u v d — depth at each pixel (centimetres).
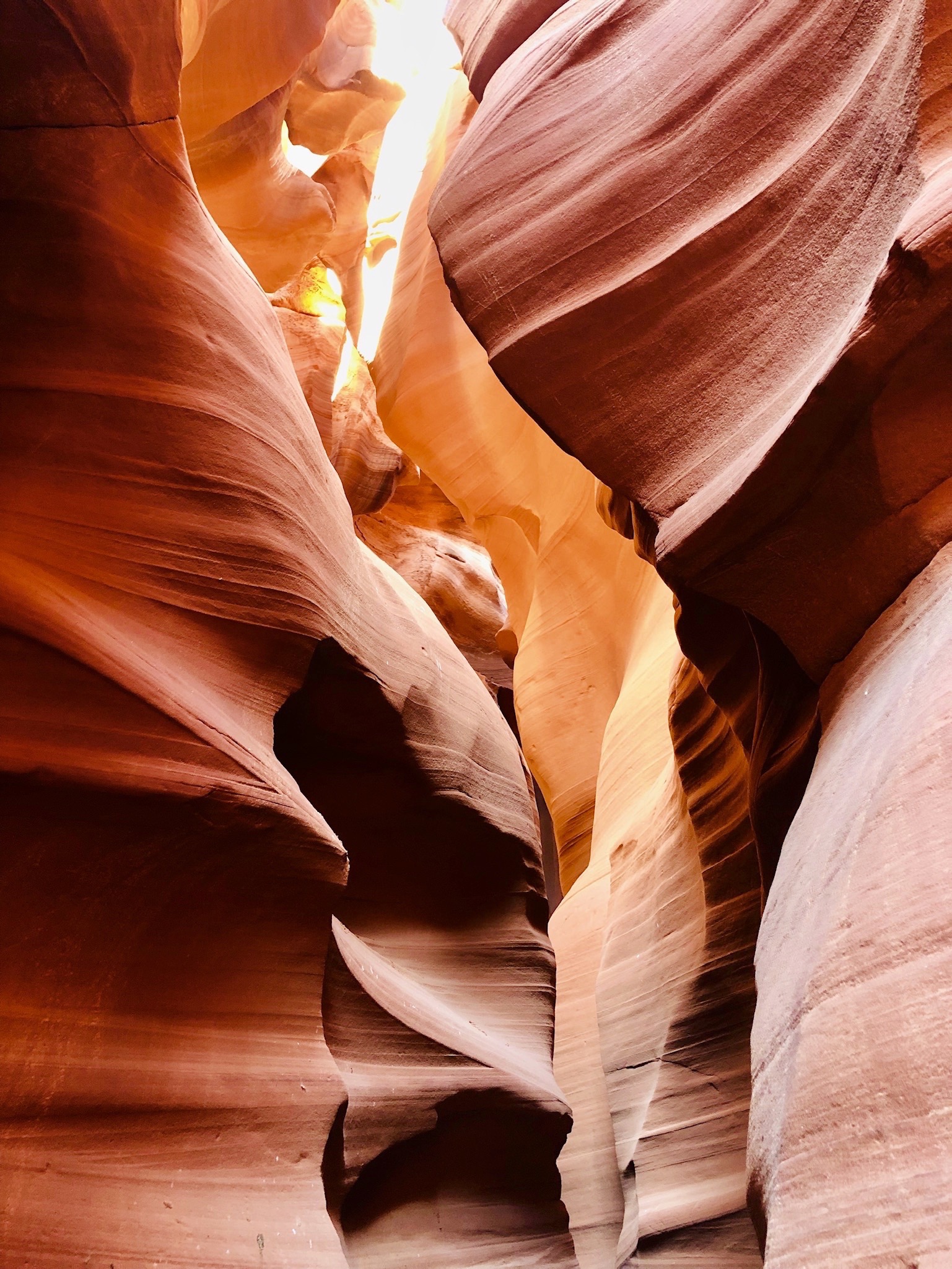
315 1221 346
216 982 365
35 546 355
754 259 360
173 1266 299
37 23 361
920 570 279
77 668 333
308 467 483
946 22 280
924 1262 144
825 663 311
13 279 386
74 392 384
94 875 326
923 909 183
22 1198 285
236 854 358
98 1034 323
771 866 395
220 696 387
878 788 217
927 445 279
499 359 412
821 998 201
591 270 403
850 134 329
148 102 412
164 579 386
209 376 423
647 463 371
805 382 314
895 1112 167
